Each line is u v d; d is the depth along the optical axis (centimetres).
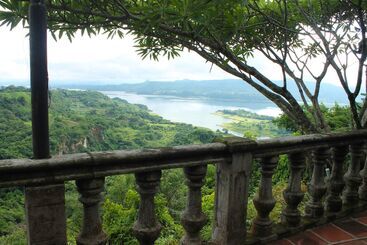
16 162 157
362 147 320
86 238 185
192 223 223
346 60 402
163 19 270
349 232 282
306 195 538
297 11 451
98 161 174
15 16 272
